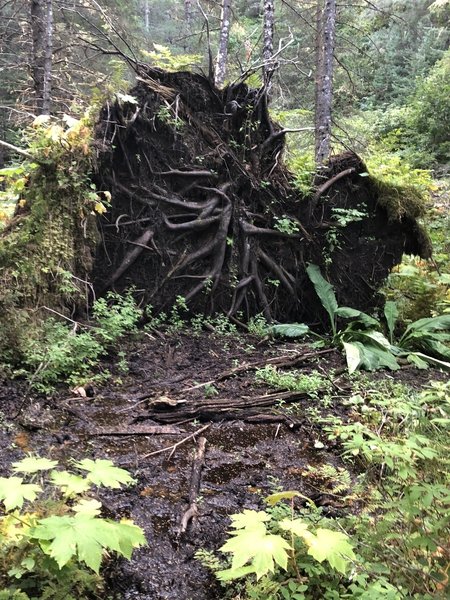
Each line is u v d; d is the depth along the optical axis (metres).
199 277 5.98
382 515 2.77
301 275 6.57
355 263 6.75
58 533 1.83
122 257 5.71
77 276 5.08
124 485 3.01
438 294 6.83
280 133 6.62
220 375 4.64
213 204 6.12
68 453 3.28
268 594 2.20
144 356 4.91
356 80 15.71
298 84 15.05
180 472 3.24
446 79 14.79
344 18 13.24
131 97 5.55
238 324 6.05
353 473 3.39
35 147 5.07
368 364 5.10
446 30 18.28
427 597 2.05
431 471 3.12
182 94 6.20
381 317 6.68
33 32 9.61
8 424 3.50
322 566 2.33
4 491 1.98
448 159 13.97
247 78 7.22
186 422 3.88
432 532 2.35
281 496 2.36
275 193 6.54
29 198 5.03
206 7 14.09
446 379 5.04
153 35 20.11
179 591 2.33
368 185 6.68
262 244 6.42
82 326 4.80
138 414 3.88
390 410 3.96
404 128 15.41
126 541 1.96
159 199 5.89
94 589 2.22
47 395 3.94
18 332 4.30
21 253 4.66
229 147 6.37
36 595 2.09
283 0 11.59
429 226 9.23
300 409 4.19
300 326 5.93
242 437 3.75
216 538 2.68
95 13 12.03
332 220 6.65
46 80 8.95
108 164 5.55
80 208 5.07
